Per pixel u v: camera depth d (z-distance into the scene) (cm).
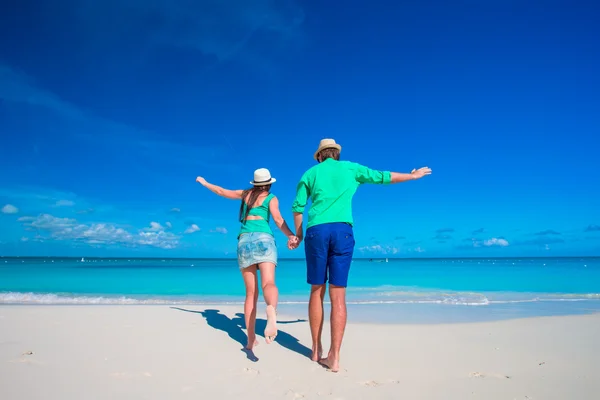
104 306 716
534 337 489
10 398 265
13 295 948
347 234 350
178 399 271
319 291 365
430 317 656
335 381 316
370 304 837
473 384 311
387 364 366
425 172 370
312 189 366
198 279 1778
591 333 514
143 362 356
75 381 303
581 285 1388
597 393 291
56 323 524
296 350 411
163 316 595
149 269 3095
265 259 380
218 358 374
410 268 3369
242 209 417
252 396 280
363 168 369
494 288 1270
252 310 404
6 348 393
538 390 297
